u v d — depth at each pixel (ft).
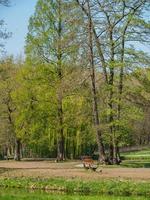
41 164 157.69
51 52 177.06
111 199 76.23
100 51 146.10
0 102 205.46
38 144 204.64
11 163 170.19
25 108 188.96
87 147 213.25
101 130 146.20
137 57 144.87
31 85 184.24
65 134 193.98
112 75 146.72
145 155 241.96
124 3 144.46
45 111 185.68
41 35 177.17
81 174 111.04
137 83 147.13
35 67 181.37
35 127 189.88
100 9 146.20
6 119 208.13
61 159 185.06
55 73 178.81
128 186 92.17
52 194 86.99
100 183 95.66
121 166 138.82
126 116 145.59
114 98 144.36
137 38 145.38
